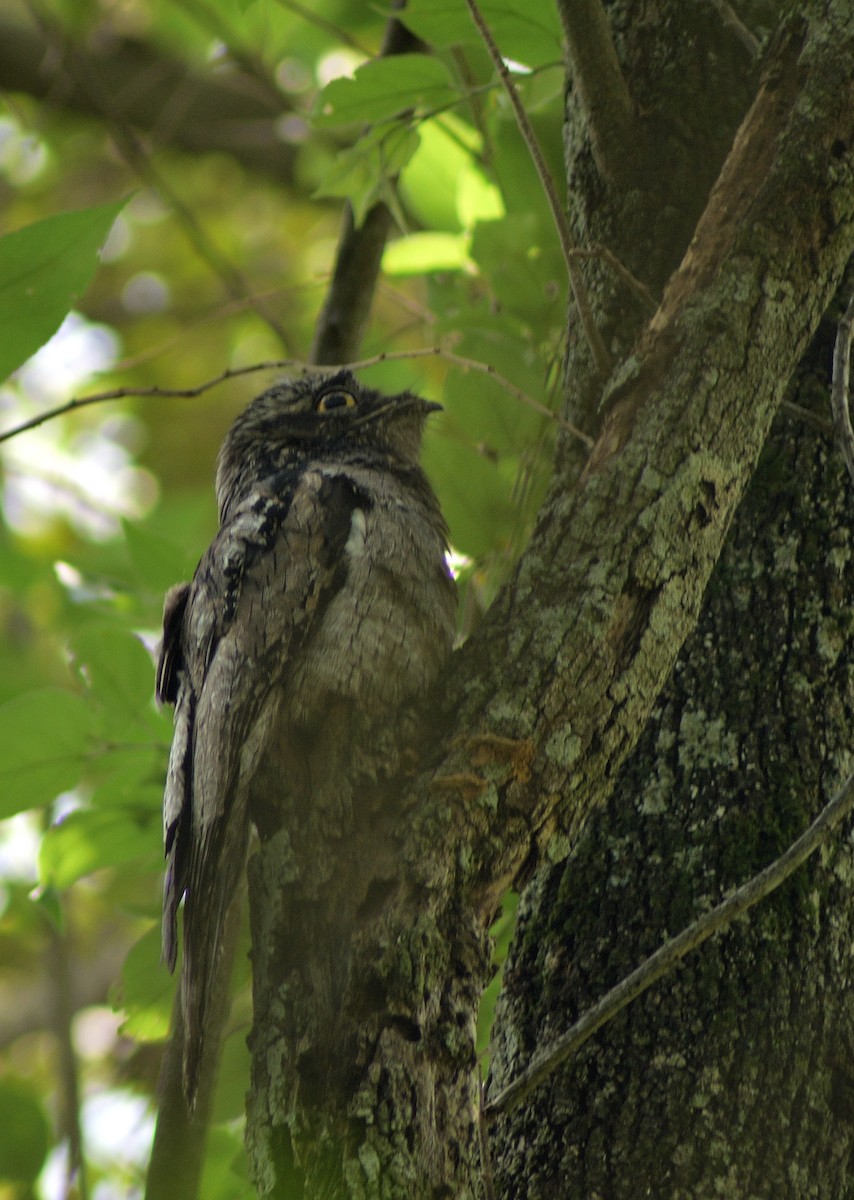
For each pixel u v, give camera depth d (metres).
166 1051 6.30
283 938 5.07
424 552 7.20
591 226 6.96
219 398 18.52
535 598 5.37
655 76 6.95
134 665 8.23
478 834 4.99
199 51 16.38
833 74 5.71
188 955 6.24
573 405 6.65
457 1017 4.67
